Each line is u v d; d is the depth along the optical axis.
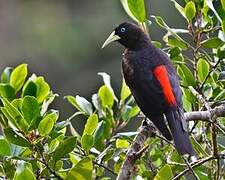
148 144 10.74
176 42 11.82
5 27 34.84
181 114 11.50
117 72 32.06
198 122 11.61
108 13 33.88
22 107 10.01
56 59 33.22
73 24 34.09
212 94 11.48
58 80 33.00
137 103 12.07
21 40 34.31
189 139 11.16
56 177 10.08
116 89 31.73
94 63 33.00
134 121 23.31
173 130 11.28
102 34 33.53
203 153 11.04
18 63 33.75
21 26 34.78
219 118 11.47
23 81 11.39
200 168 11.17
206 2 11.34
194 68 11.77
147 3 30.94
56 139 10.23
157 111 11.71
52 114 10.16
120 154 11.21
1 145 10.16
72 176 9.71
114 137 11.49
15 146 10.32
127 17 33.72
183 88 11.91
